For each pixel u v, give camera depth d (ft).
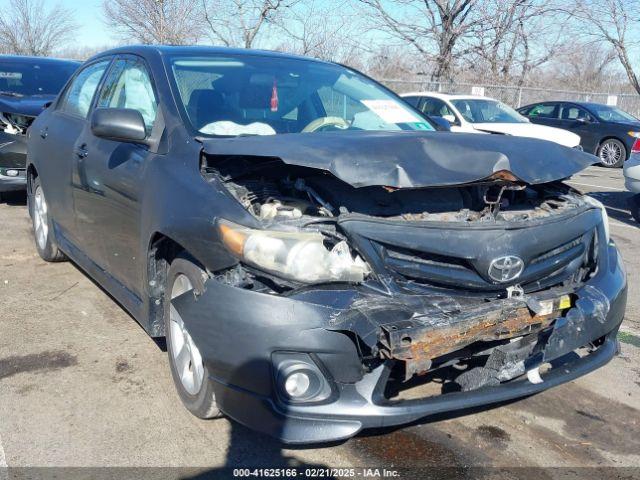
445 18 67.67
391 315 8.89
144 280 12.03
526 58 73.41
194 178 10.75
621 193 36.99
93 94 15.98
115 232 13.37
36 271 18.56
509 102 73.20
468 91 69.41
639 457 10.47
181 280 10.85
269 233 9.19
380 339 8.76
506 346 9.90
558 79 83.87
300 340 8.87
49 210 17.88
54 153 16.85
